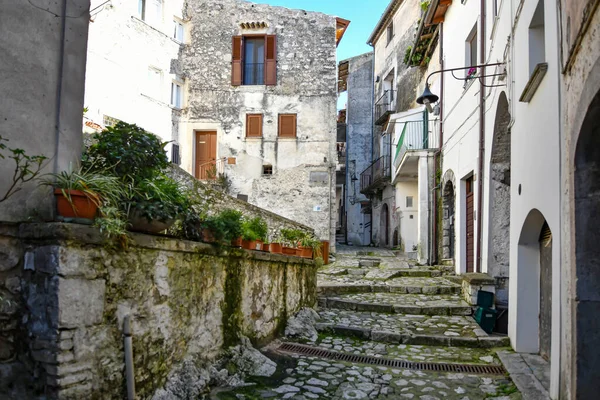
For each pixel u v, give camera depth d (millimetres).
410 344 6562
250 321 5469
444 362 5711
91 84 12008
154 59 14688
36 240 2848
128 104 13445
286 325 6590
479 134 8883
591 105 3096
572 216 3564
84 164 3514
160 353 3699
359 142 26219
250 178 16359
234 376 4570
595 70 2916
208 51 16719
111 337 3143
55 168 3258
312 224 16000
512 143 6395
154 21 14727
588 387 3428
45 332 2775
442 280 10656
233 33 16719
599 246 3445
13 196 2973
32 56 3170
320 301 8602
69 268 2824
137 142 3779
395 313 8086
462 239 10828
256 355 5109
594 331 3436
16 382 2840
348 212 26406
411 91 18500
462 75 10547
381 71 23766
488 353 6137
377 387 4824
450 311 7988
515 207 6195
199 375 4148
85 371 2908
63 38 3379
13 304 2881
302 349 5957
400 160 15523
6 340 2885
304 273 7656
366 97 26266
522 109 5707
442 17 12750
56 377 2740
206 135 16891
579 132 3359
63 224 2777
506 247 8242
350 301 8516
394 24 21719
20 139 3062
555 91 4156
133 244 3316
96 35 12211
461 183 10805
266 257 5844
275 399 4293
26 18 3143
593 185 3461
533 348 5945
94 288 2998
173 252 3889
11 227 2924
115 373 3160
